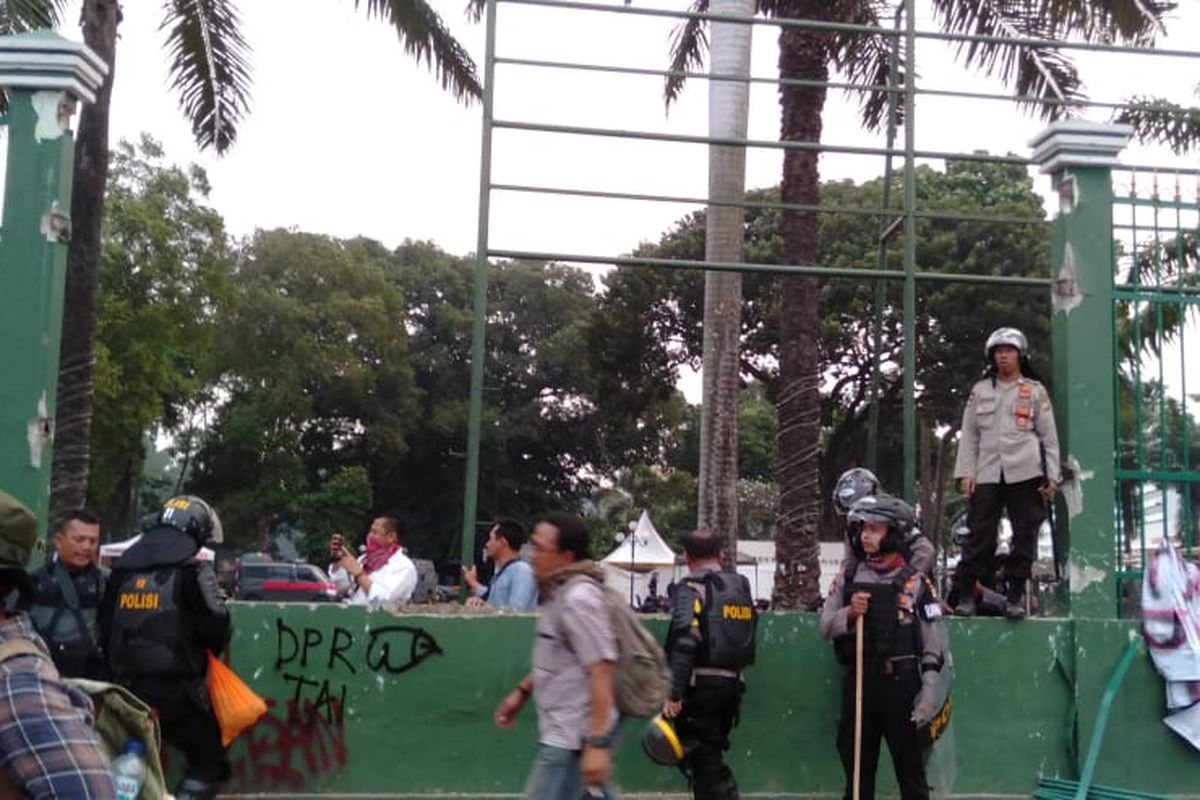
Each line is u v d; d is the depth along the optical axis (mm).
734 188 16031
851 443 36281
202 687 6688
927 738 7180
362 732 7555
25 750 2662
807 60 16328
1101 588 8125
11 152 7449
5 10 12695
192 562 6668
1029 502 8117
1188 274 8516
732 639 7105
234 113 15547
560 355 50656
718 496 17859
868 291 32969
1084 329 8297
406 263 52219
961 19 15453
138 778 3736
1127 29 14758
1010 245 32062
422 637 7652
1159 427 8289
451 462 51156
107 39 14211
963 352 32375
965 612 8273
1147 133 14570
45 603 6574
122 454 38781
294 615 7578
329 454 50250
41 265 7367
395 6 15742
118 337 35844
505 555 8312
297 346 45938
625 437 51031
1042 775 7941
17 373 7277
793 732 7844
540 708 5309
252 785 7441
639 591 35125
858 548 7441
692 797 7555
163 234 36156
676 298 34875
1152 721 8031
